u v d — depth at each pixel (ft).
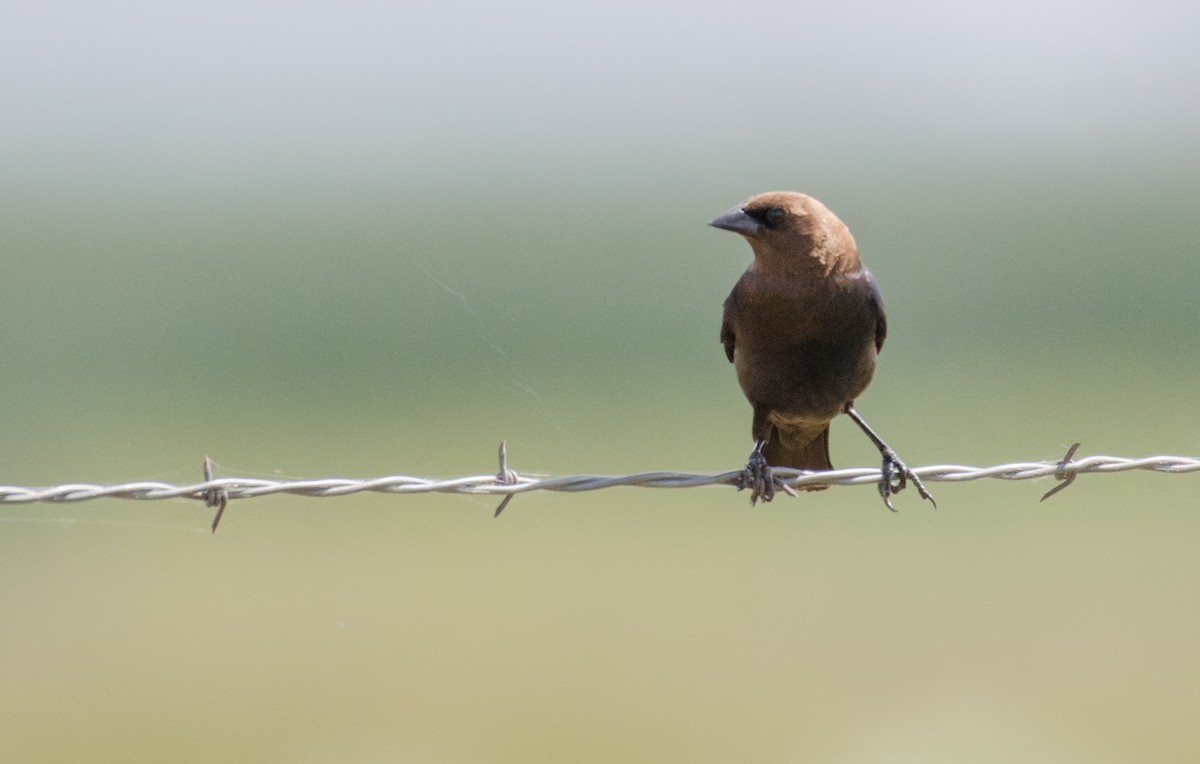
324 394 79.82
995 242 125.39
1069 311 98.48
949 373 81.05
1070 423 68.90
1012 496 59.11
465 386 81.71
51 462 63.77
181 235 159.22
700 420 72.84
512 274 119.03
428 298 108.68
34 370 84.69
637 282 113.60
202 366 87.10
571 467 62.69
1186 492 58.90
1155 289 105.50
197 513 59.00
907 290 105.19
